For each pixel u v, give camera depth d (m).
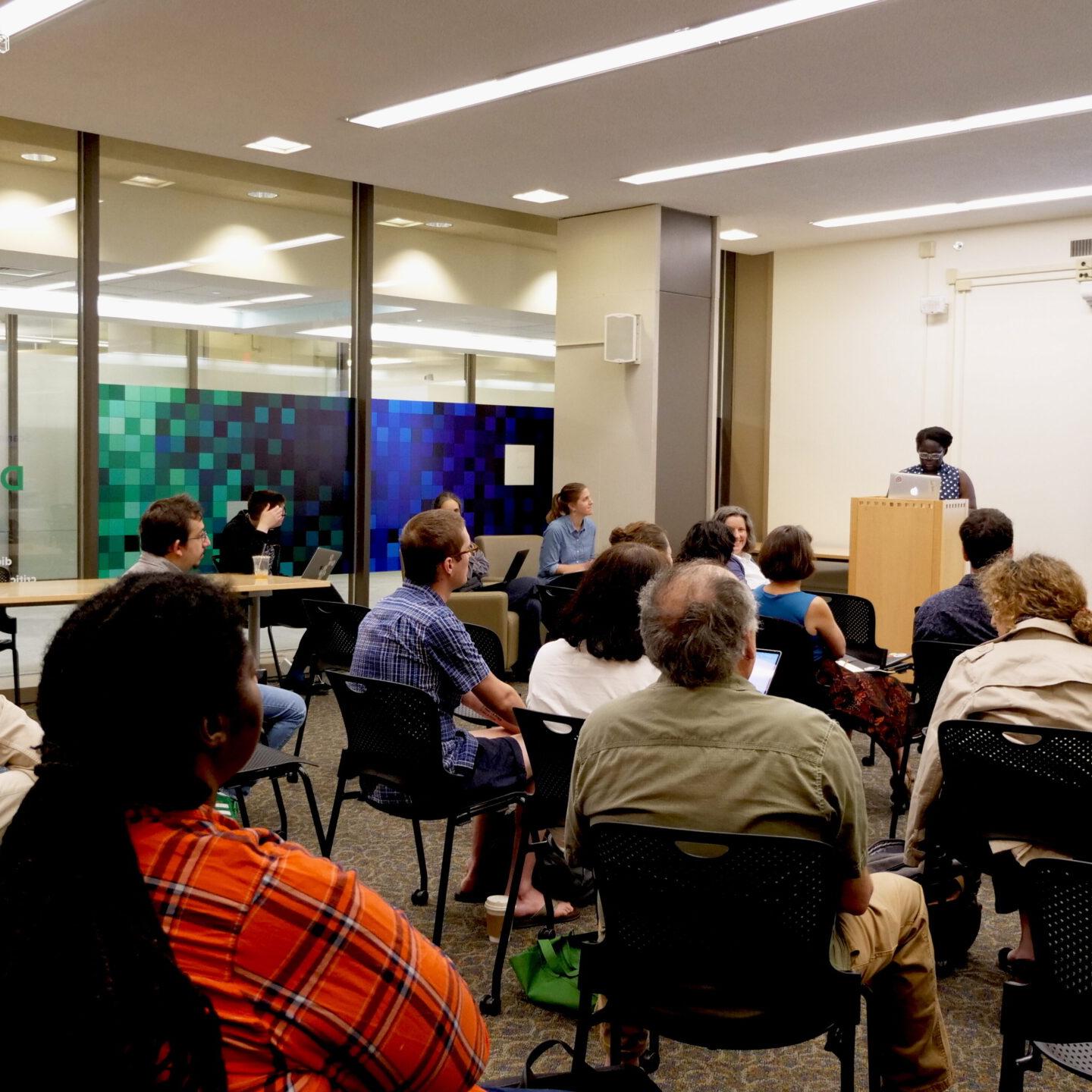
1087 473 8.63
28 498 6.92
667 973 2.00
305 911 0.99
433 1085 1.05
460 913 3.69
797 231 9.41
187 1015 0.86
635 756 2.02
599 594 3.06
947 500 7.42
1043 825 2.78
